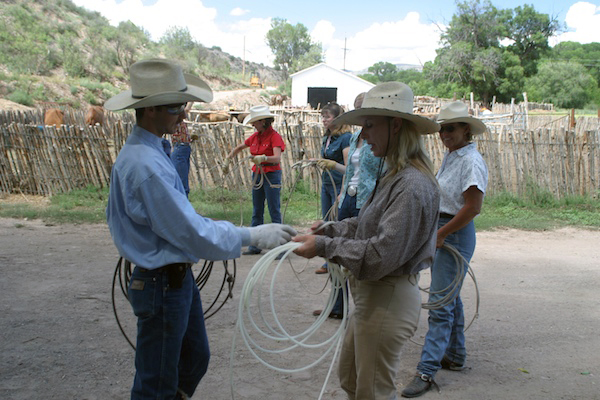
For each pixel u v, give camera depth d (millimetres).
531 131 11469
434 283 3654
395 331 2479
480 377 3834
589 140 11375
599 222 10047
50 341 4164
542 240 8805
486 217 10312
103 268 6258
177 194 2305
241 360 4000
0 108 26891
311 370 3893
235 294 5527
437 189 2439
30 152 11031
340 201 4691
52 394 3361
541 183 11547
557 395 3570
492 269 6965
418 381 3553
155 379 2471
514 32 69062
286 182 11766
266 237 2578
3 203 10312
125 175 2299
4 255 6641
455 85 58875
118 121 11484
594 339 4609
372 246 2316
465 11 60625
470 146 3611
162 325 2441
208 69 79375
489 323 4965
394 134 2480
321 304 5293
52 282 5664
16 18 55000
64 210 9680
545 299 5742
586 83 69812
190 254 2367
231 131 11461
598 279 6570
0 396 3301
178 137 7273
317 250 2473
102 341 4207
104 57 55938
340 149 5441
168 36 83688
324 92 49656
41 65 44656
